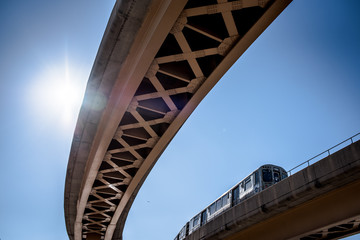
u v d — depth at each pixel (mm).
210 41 17062
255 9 15281
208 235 23453
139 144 25000
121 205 35906
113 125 21375
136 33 15953
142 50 15984
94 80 19109
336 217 16328
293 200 17250
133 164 28047
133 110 20672
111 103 20047
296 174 17141
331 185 15625
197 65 17453
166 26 14438
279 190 17922
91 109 21219
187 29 16891
